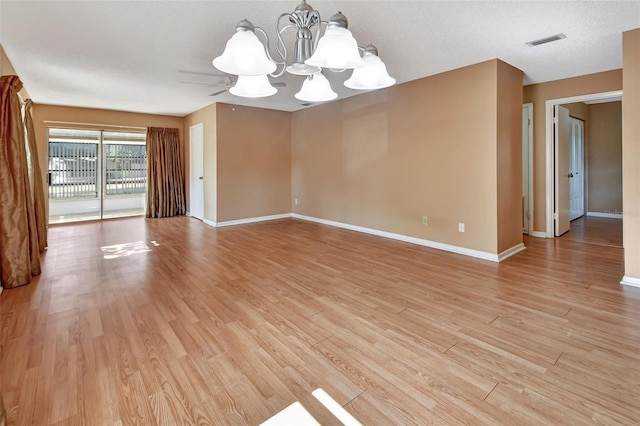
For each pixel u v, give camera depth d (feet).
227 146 20.79
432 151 14.67
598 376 5.81
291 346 6.91
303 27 6.36
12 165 10.25
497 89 12.32
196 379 5.84
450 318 8.11
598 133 22.94
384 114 16.83
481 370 6.03
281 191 23.67
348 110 18.99
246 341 7.11
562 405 5.12
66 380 5.78
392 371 6.05
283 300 9.28
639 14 8.79
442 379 5.80
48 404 5.20
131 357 6.50
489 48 11.21
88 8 8.46
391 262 12.85
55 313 8.46
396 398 5.34
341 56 5.65
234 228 20.11
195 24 9.39
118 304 9.03
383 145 17.02
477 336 7.24
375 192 17.71
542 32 9.92
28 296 9.56
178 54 11.71
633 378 5.73
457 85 13.50
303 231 19.08
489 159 12.65
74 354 6.59
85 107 21.25
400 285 10.38
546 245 15.17
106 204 23.59
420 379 5.81
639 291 9.62
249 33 5.72
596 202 23.26
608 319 7.92
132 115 23.24
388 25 9.42
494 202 12.64
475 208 13.26
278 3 8.25
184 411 5.08
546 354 6.51
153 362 6.33
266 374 5.98
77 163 22.22
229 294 9.73
